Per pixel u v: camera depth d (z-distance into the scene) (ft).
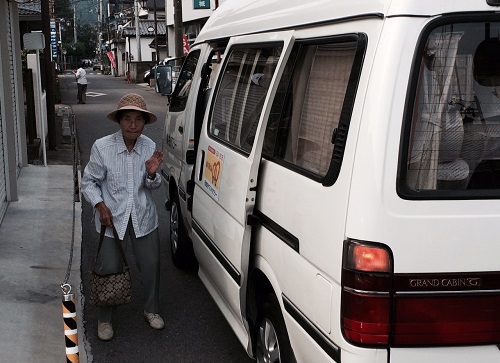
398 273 8.11
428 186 8.34
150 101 92.12
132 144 15.08
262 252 11.55
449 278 8.18
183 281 19.62
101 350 15.11
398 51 8.20
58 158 42.11
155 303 16.14
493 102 8.65
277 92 11.66
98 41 322.55
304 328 9.65
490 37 8.52
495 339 8.33
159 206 28.73
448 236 8.17
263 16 13.47
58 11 309.42
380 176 8.13
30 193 31.14
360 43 8.80
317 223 9.19
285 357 10.78
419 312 8.16
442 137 8.43
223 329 16.35
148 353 15.01
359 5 9.03
